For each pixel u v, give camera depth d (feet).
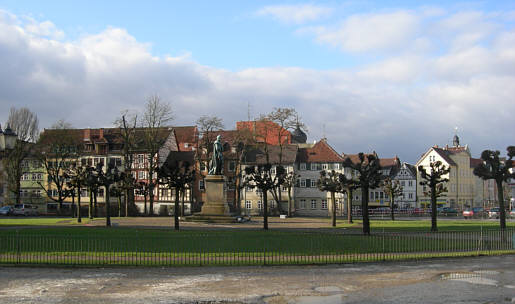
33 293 58.70
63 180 269.03
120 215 227.40
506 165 143.84
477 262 83.25
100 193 305.53
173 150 333.42
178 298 56.24
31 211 257.34
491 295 57.67
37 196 310.45
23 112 272.92
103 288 61.46
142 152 299.17
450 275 70.49
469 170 404.98
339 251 90.99
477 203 413.39
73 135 290.35
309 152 327.06
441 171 146.51
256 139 299.58
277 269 75.31
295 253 88.74
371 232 132.16
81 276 69.21
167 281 65.82
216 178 173.88
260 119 282.97
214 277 68.74
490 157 145.38
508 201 436.76
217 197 174.29
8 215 250.37
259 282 65.26
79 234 113.50
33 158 292.20
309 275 70.33
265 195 146.20
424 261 84.07
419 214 289.53
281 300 55.21
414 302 54.24
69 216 242.99
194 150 336.08
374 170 127.65
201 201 310.24
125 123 246.88
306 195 318.04
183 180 136.46
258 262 79.77
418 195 375.45
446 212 290.15
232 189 317.01
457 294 58.08
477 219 245.04
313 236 102.01
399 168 403.54
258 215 294.25
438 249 96.37
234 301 54.90
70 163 264.72
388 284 63.93
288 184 269.64
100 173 161.79
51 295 57.62
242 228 146.10
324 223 191.72
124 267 76.38
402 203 372.17
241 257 83.82
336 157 319.06
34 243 94.17
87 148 322.34
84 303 53.88
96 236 103.19
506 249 98.43
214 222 168.45
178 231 127.13
